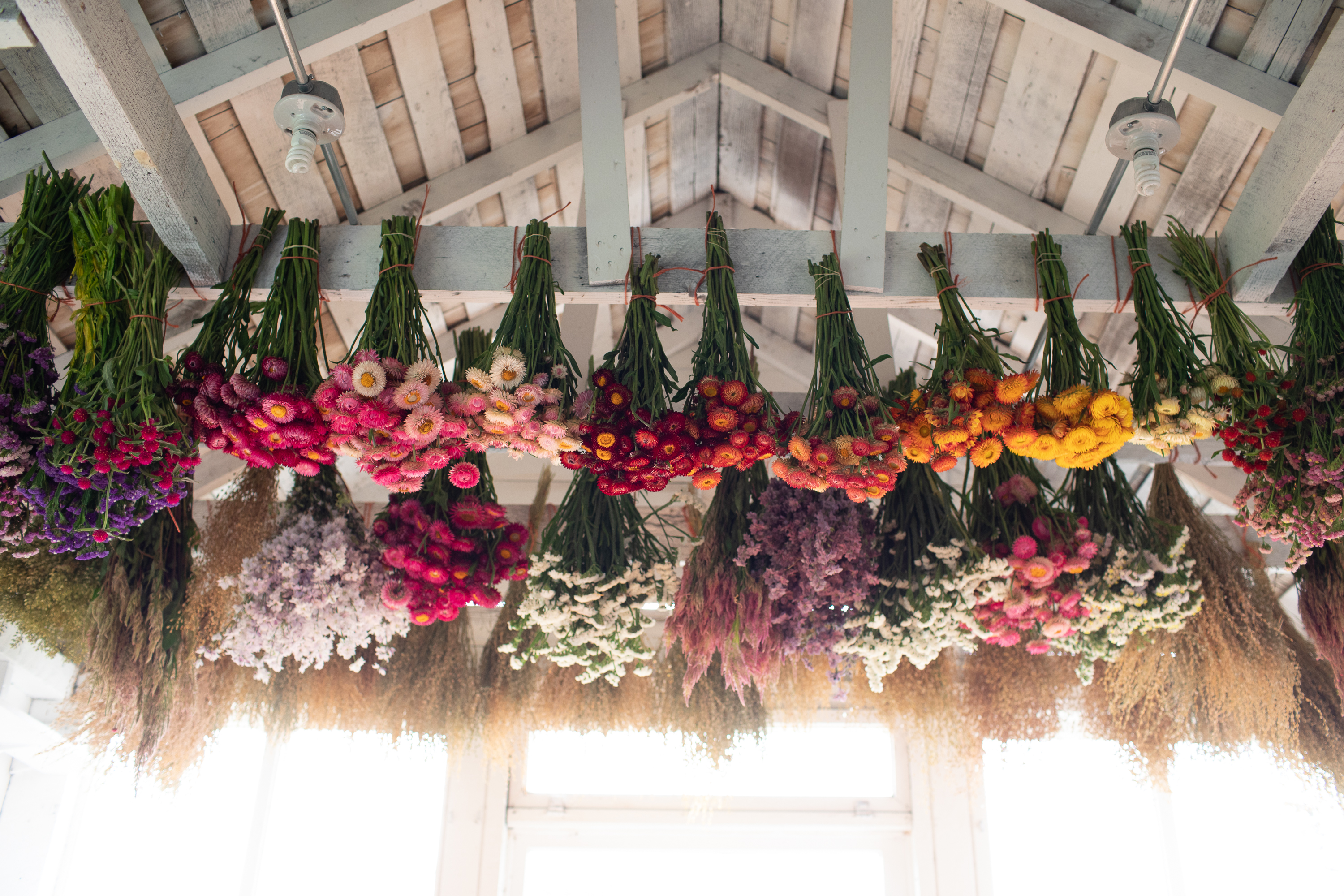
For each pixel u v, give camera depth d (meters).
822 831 4.49
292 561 2.63
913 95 3.41
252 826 4.33
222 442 1.91
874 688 2.76
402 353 1.94
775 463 2.08
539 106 3.43
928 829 4.42
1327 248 2.25
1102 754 4.59
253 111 2.75
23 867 3.92
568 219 4.00
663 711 3.42
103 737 2.55
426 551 2.64
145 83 1.87
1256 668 2.71
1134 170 2.35
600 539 2.55
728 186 4.66
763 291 2.25
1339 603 2.33
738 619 2.49
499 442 1.96
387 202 3.32
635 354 2.05
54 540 1.87
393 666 3.28
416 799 4.45
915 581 2.63
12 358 1.89
